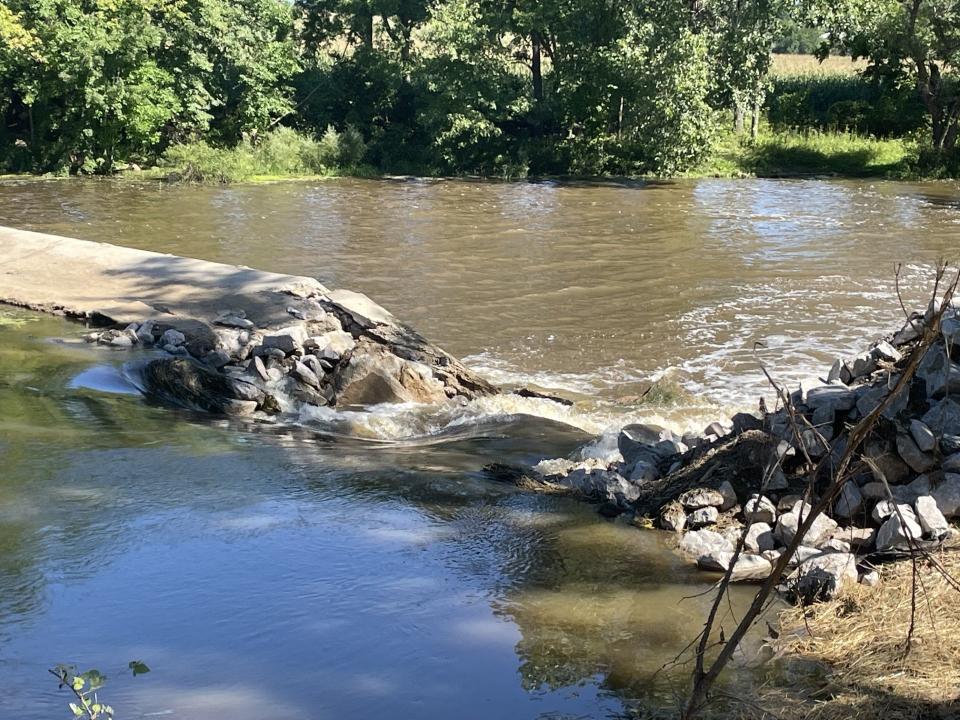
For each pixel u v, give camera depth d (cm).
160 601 554
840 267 1966
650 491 751
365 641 517
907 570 607
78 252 1556
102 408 980
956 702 469
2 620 525
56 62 3581
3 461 791
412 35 4734
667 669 500
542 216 2716
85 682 432
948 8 3909
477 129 4003
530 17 4003
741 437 747
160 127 3925
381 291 1748
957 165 3847
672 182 3638
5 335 1250
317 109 4369
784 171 3981
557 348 1407
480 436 995
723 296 1714
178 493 732
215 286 1380
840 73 5281
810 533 652
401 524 690
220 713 444
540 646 520
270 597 563
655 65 3859
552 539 675
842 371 807
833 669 506
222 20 3984
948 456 681
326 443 944
